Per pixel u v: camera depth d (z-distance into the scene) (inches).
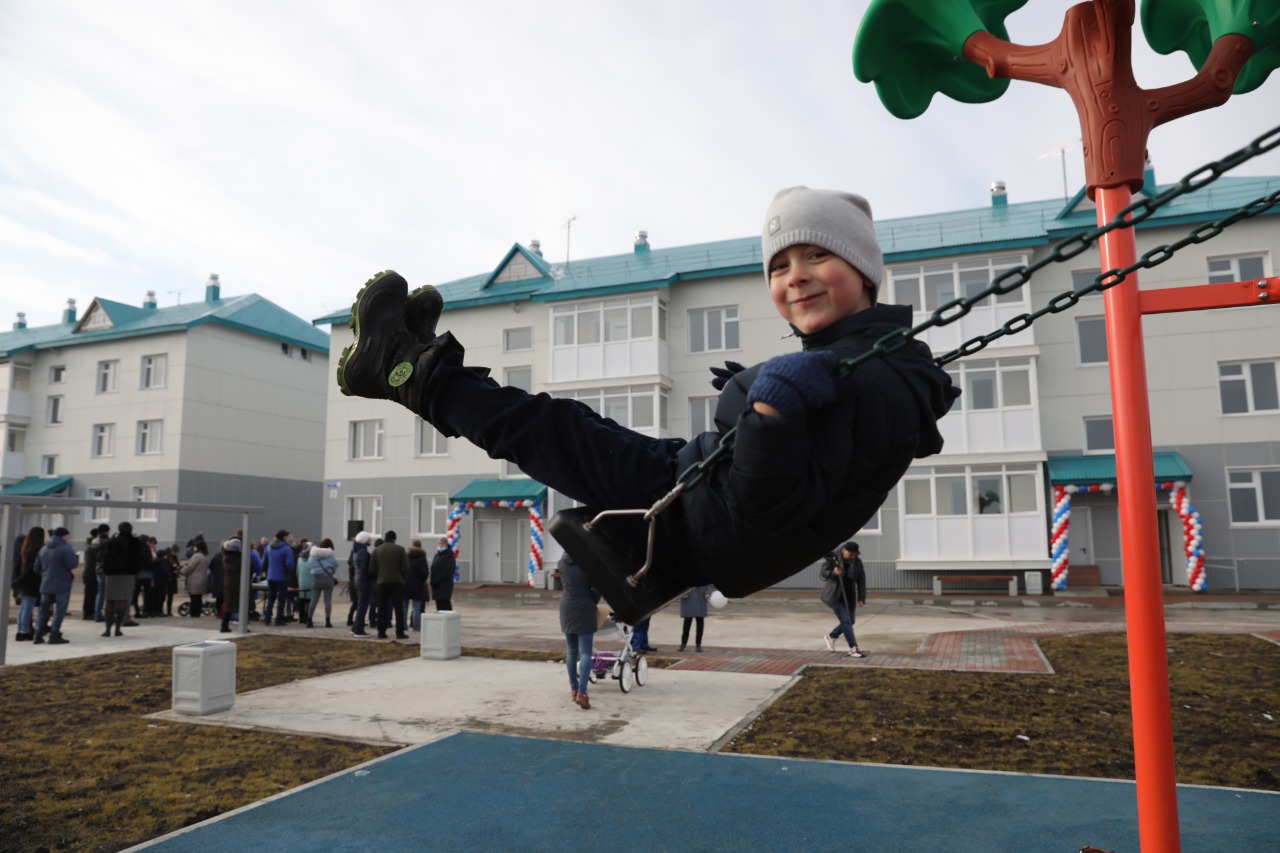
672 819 201.5
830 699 342.6
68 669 433.4
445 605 613.6
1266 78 153.9
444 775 236.8
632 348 1168.8
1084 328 1028.5
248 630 612.1
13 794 224.5
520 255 1312.7
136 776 241.1
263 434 1550.2
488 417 66.4
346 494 1320.1
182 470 1408.7
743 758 253.1
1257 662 422.6
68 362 1523.1
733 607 890.7
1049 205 1170.0
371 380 69.7
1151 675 142.4
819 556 61.1
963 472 1013.8
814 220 66.5
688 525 61.7
